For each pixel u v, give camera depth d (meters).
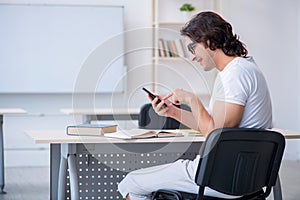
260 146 2.50
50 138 2.93
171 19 7.38
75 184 3.05
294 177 5.94
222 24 2.71
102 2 7.14
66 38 6.98
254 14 7.51
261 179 2.61
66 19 6.98
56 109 7.14
